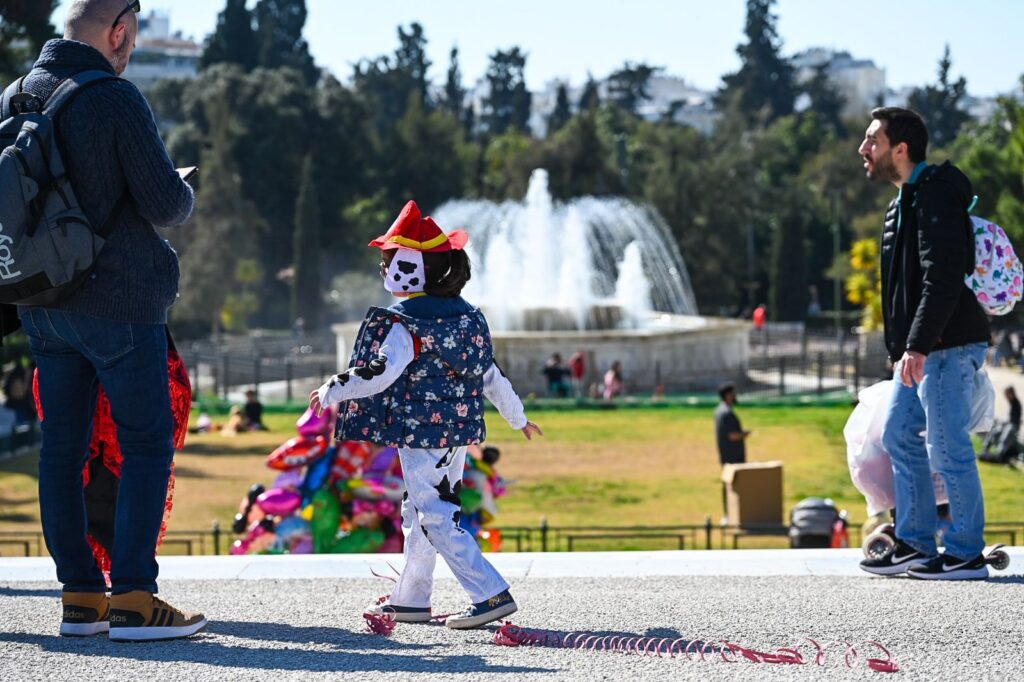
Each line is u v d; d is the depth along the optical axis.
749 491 18.97
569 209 52.38
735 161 96.69
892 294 6.77
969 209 6.69
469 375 5.59
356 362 5.47
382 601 5.77
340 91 106.31
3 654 4.89
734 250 93.81
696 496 23.16
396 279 5.57
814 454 27.86
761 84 185.00
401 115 161.88
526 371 39.94
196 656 4.85
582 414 36.31
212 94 101.38
